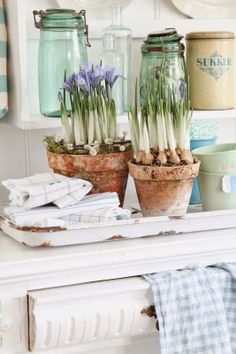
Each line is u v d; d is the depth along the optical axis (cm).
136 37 189
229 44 183
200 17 195
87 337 145
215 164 164
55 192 152
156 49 175
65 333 142
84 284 144
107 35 179
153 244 149
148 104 159
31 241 146
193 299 147
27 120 168
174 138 159
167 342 145
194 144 181
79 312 142
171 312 146
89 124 162
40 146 188
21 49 167
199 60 182
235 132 210
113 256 145
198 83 183
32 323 140
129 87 183
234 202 166
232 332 153
